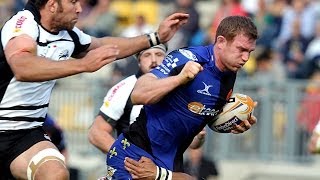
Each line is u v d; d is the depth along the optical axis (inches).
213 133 1029.8
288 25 1169.4
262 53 1118.4
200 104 490.6
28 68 478.9
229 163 1027.3
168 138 498.9
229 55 480.4
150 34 555.2
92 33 1197.1
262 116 1015.0
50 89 535.2
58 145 690.2
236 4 1191.6
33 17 511.2
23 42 494.0
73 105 1024.9
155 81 472.4
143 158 499.5
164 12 1326.3
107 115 573.0
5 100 522.0
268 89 1010.7
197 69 465.4
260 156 1023.6
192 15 1143.0
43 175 512.7
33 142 530.3
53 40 520.4
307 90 1005.8
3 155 533.6
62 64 474.0
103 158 1022.4
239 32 477.4
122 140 508.4
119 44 553.0
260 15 1190.9
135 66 1019.3
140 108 562.9
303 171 1011.9
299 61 1119.6
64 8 510.9
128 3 1346.0
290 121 1010.7
